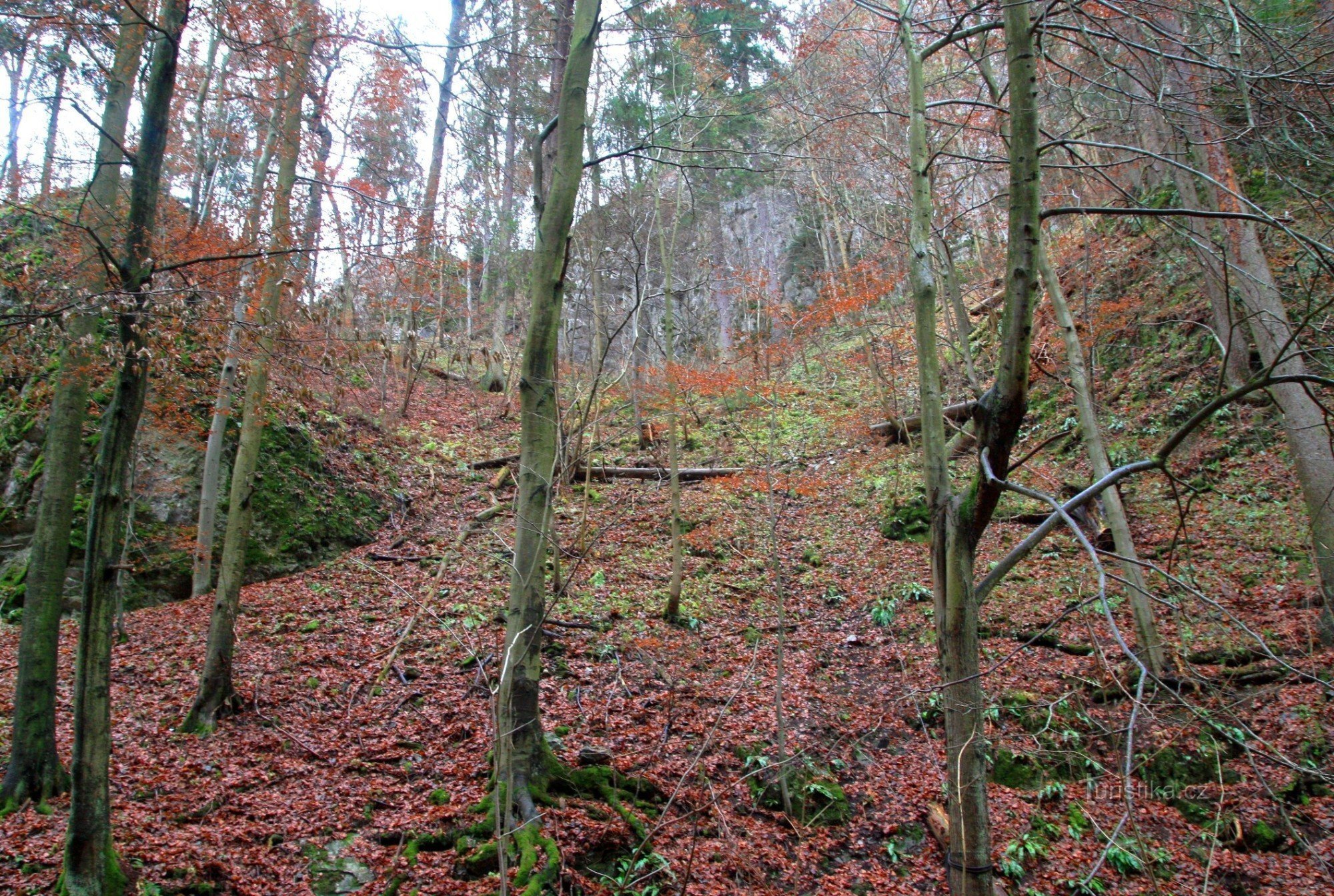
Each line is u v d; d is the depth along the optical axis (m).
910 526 13.92
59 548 6.90
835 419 17.94
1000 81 10.25
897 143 15.81
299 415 14.67
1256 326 8.91
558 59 10.06
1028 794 8.23
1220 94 5.54
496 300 24.36
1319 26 5.40
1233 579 10.28
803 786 8.27
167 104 5.69
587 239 17.22
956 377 17.52
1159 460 4.04
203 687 8.32
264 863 6.25
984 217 17.89
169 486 12.37
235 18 7.44
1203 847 7.36
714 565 13.45
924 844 7.76
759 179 21.78
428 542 14.09
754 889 6.87
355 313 17.05
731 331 22.88
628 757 8.23
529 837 6.39
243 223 9.30
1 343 5.72
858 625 11.63
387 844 6.64
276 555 12.62
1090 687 9.24
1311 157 4.75
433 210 10.70
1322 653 8.57
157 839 6.22
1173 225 5.32
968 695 4.66
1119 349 15.40
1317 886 6.80
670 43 12.43
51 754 6.69
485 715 8.66
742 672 10.39
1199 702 8.36
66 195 8.66
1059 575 11.63
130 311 5.19
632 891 6.39
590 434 17.11
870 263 16.23
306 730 8.30
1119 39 4.68
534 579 6.96
